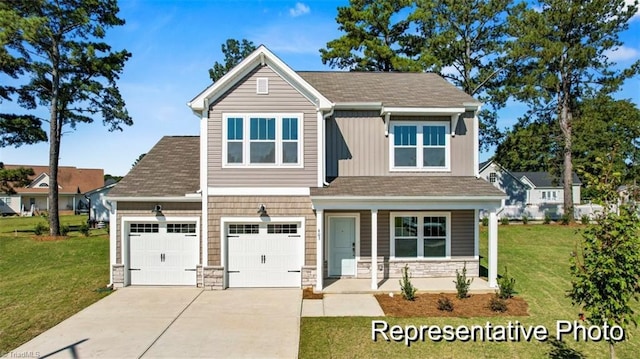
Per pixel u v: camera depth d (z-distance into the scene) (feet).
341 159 46.62
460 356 26.71
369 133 46.93
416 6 93.71
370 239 45.62
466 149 47.44
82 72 77.36
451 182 44.70
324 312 34.60
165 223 43.57
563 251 60.64
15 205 173.17
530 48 82.79
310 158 42.65
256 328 31.01
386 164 46.83
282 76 42.70
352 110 46.78
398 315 33.83
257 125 42.57
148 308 35.96
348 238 46.09
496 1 86.69
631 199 22.72
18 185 97.91
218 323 32.12
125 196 42.55
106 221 100.22
